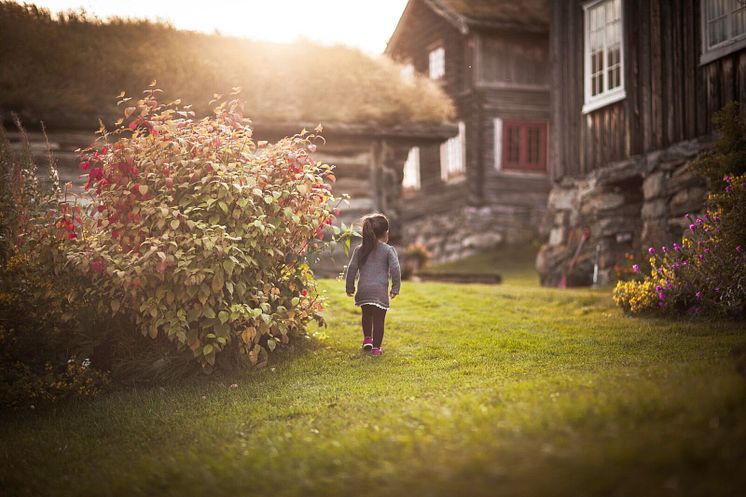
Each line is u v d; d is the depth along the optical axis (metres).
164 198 6.64
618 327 7.71
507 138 23.56
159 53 13.65
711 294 7.78
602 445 2.89
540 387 4.39
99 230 6.95
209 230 6.45
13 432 5.32
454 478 2.85
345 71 14.80
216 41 14.99
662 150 12.48
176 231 6.58
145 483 3.75
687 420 3.05
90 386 6.07
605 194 14.27
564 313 9.25
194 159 6.71
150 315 6.56
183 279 6.29
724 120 8.84
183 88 13.00
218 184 6.57
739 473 2.51
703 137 11.47
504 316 9.00
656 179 12.58
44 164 12.43
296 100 13.80
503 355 6.57
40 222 6.87
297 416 4.93
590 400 3.59
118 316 6.69
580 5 14.91
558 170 15.75
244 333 6.49
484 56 23.41
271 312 6.88
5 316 5.79
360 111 14.00
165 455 4.27
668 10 12.28
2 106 11.88
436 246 24.98
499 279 15.06
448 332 8.02
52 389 5.84
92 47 13.31
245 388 6.12
